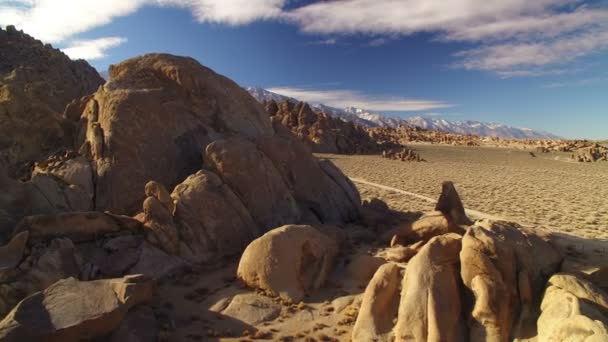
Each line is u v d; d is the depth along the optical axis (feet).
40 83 120.67
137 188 74.23
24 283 48.19
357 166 261.03
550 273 46.03
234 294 53.67
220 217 67.56
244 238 69.26
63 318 38.52
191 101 90.53
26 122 85.40
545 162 350.02
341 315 49.11
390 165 276.41
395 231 75.97
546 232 50.98
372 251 71.10
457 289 42.75
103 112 81.05
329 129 383.24
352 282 58.03
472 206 128.47
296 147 90.22
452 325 39.11
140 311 45.27
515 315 41.24
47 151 85.92
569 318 34.35
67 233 56.65
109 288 43.34
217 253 64.69
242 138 84.07
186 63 93.09
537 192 166.40
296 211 80.79
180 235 63.10
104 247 58.03
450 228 70.49
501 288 41.11
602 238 83.30
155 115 81.71
